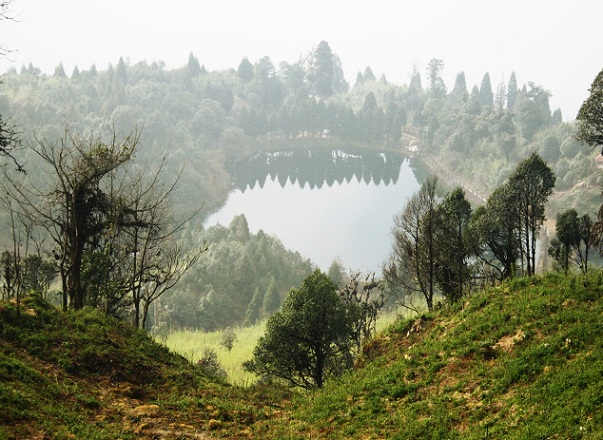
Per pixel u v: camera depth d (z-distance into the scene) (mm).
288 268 115000
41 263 41188
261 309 95562
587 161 161750
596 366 19734
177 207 160500
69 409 20328
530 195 41469
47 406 19734
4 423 18031
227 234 119750
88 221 33688
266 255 112062
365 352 32344
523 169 41125
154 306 85688
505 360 22891
